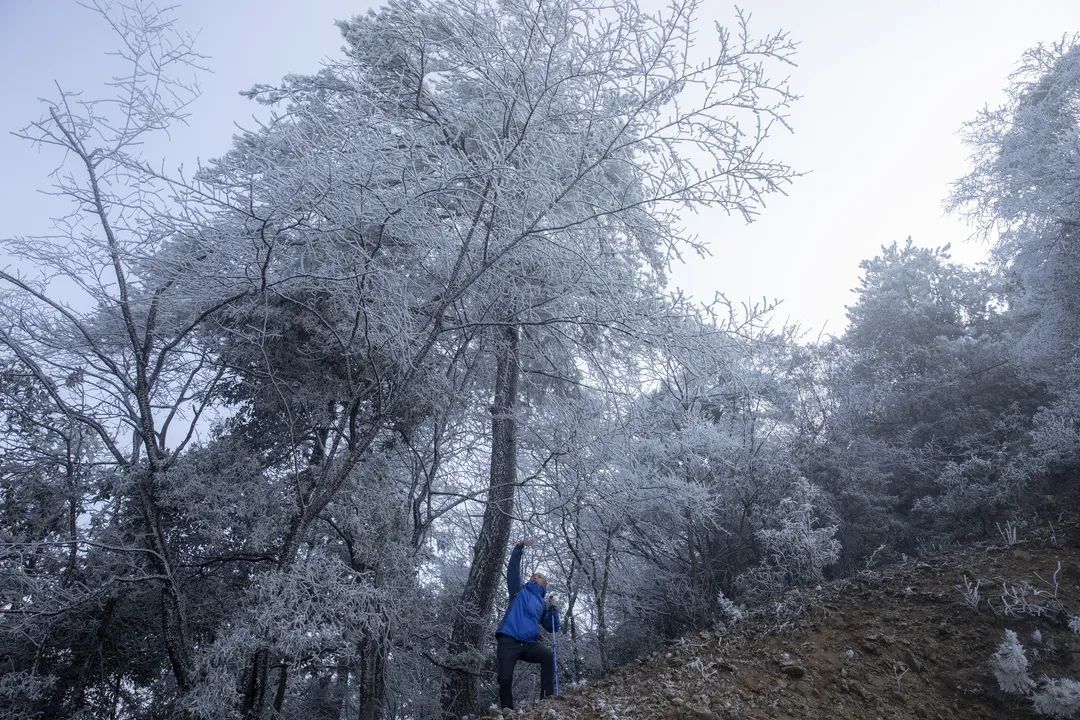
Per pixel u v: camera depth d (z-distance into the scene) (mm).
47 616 6566
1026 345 9852
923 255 14711
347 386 7605
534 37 7188
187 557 7270
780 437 10273
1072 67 9203
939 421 11039
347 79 8211
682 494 8547
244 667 6105
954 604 5672
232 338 7453
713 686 5055
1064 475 8352
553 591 11289
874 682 4930
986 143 10000
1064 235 8984
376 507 7527
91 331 7062
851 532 9086
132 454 7512
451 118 8062
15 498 7281
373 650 7531
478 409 10055
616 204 7027
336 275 6719
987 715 4496
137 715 7867
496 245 7148
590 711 4922
